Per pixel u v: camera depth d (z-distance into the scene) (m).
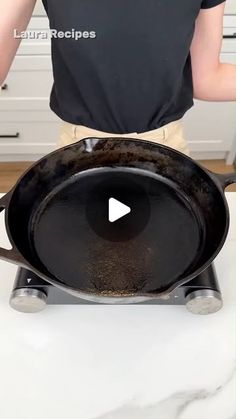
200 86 1.03
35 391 0.65
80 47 0.87
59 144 1.04
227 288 0.75
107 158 0.78
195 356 0.69
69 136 1.01
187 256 0.67
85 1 0.83
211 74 1.01
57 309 0.73
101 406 0.64
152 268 0.66
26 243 0.67
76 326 0.71
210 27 0.93
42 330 0.71
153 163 0.77
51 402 0.64
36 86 1.70
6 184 1.96
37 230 0.70
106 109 0.96
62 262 0.66
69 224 0.71
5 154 1.99
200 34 0.94
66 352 0.69
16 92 1.72
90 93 0.94
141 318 0.72
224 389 0.66
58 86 0.97
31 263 0.63
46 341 0.70
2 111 1.79
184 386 0.66
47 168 0.74
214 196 0.71
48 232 0.70
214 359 0.68
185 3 0.84
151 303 0.73
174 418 0.63
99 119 0.97
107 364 0.68
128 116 0.97
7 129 1.86
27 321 0.71
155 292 0.63
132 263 0.66
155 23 0.85
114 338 0.70
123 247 0.68
